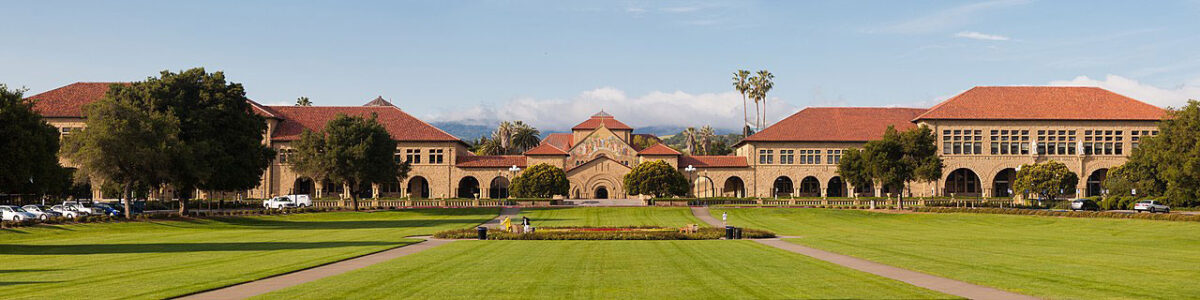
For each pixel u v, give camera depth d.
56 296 19.59
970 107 109.00
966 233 49.59
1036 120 107.31
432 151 111.62
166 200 91.62
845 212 75.81
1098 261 28.23
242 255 31.95
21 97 50.78
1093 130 106.94
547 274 24.20
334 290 20.52
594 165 110.19
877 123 115.81
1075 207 79.38
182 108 69.50
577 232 44.75
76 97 102.31
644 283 21.84
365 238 44.12
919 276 23.47
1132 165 85.62
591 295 19.52
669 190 94.62
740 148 121.81
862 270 25.28
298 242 40.72
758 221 65.69
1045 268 25.62
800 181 111.94
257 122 77.19
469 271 25.16
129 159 58.28
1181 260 28.59
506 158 113.25
